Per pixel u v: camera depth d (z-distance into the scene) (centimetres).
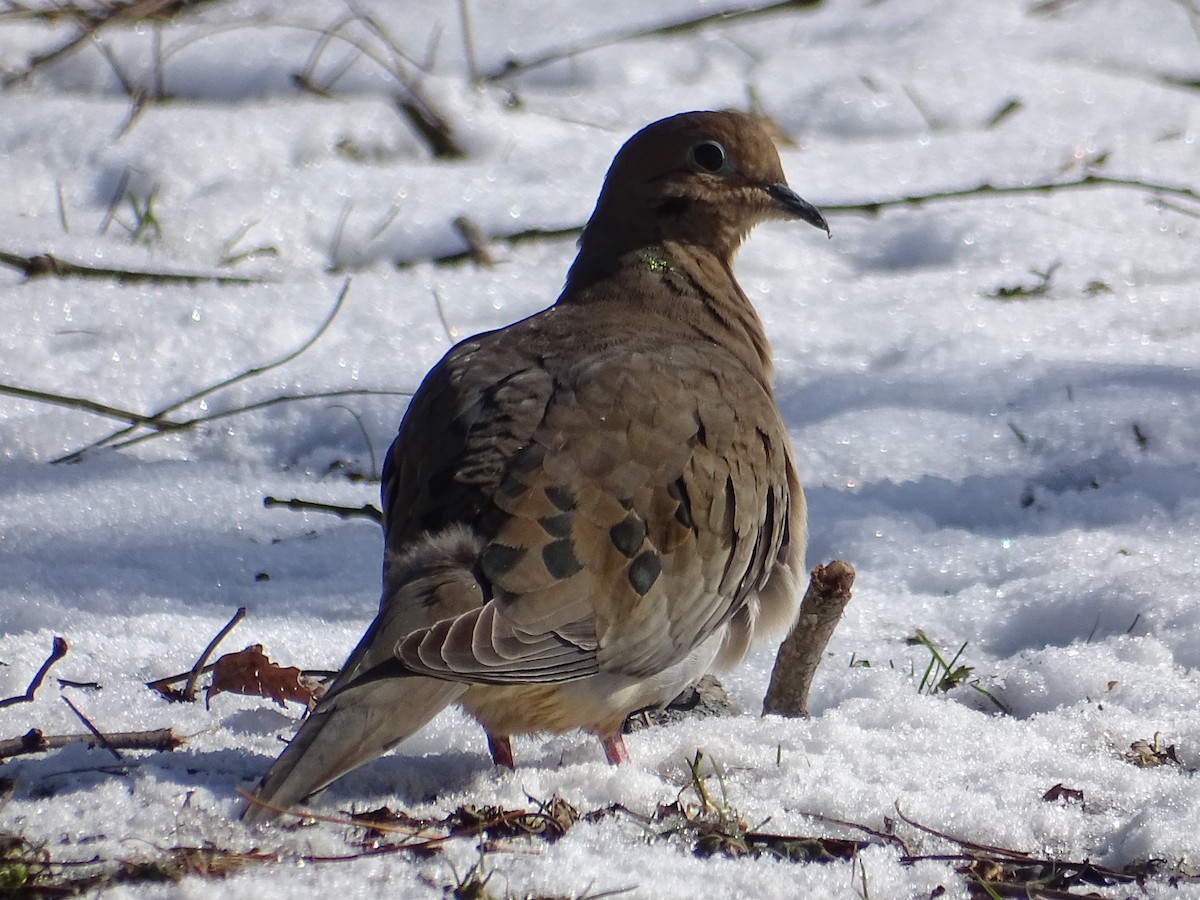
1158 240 1553
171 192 1627
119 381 1310
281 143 1731
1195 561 1037
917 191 1662
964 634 998
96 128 1722
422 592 704
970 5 2191
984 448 1200
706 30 2131
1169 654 936
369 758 653
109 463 1202
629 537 756
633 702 787
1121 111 1867
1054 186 1605
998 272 1496
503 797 748
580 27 2119
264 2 2120
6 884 635
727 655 872
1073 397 1245
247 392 1291
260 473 1210
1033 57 2050
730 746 813
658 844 700
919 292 1452
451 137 1780
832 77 1950
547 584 726
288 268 1524
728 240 994
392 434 1249
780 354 1343
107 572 1043
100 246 1506
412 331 1383
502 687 747
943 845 721
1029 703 913
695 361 843
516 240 1572
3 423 1248
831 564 859
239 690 877
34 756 771
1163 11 2175
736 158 984
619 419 784
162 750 777
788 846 710
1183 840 711
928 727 855
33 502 1137
